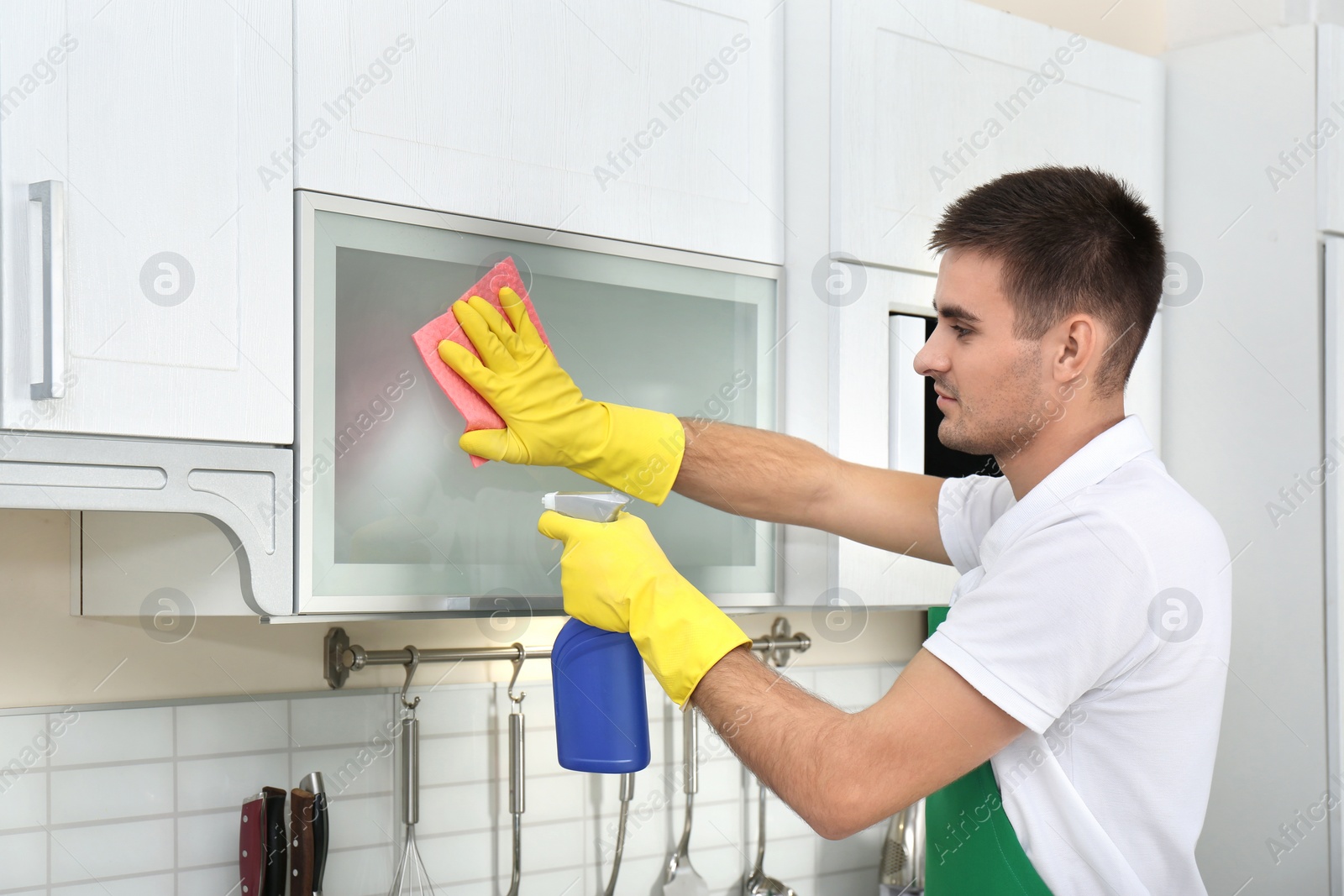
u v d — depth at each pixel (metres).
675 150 1.34
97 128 0.93
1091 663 0.95
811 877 1.83
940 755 0.95
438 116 1.14
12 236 0.89
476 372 1.07
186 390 0.98
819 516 1.30
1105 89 1.69
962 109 1.53
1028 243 1.03
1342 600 1.63
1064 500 1.03
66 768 1.25
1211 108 1.77
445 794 1.49
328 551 1.07
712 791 1.74
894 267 1.46
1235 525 1.75
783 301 1.45
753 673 1.00
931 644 0.99
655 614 1.00
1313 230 1.65
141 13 0.96
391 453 1.12
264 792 1.31
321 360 1.07
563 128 1.24
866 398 1.43
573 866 1.59
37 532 1.25
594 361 1.27
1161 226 1.79
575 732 1.04
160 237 0.97
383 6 1.11
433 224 1.14
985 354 1.06
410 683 1.45
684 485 1.25
